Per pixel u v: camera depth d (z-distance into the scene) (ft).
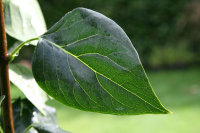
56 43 0.88
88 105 0.85
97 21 0.85
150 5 14.64
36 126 1.03
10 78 1.05
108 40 0.83
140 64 0.79
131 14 14.10
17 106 1.26
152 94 0.78
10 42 1.30
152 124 9.33
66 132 1.02
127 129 9.01
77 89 0.86
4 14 1.11
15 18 1.11
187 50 17.54
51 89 0.88
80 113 10.54
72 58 0.86
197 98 11.58
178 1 14.96
